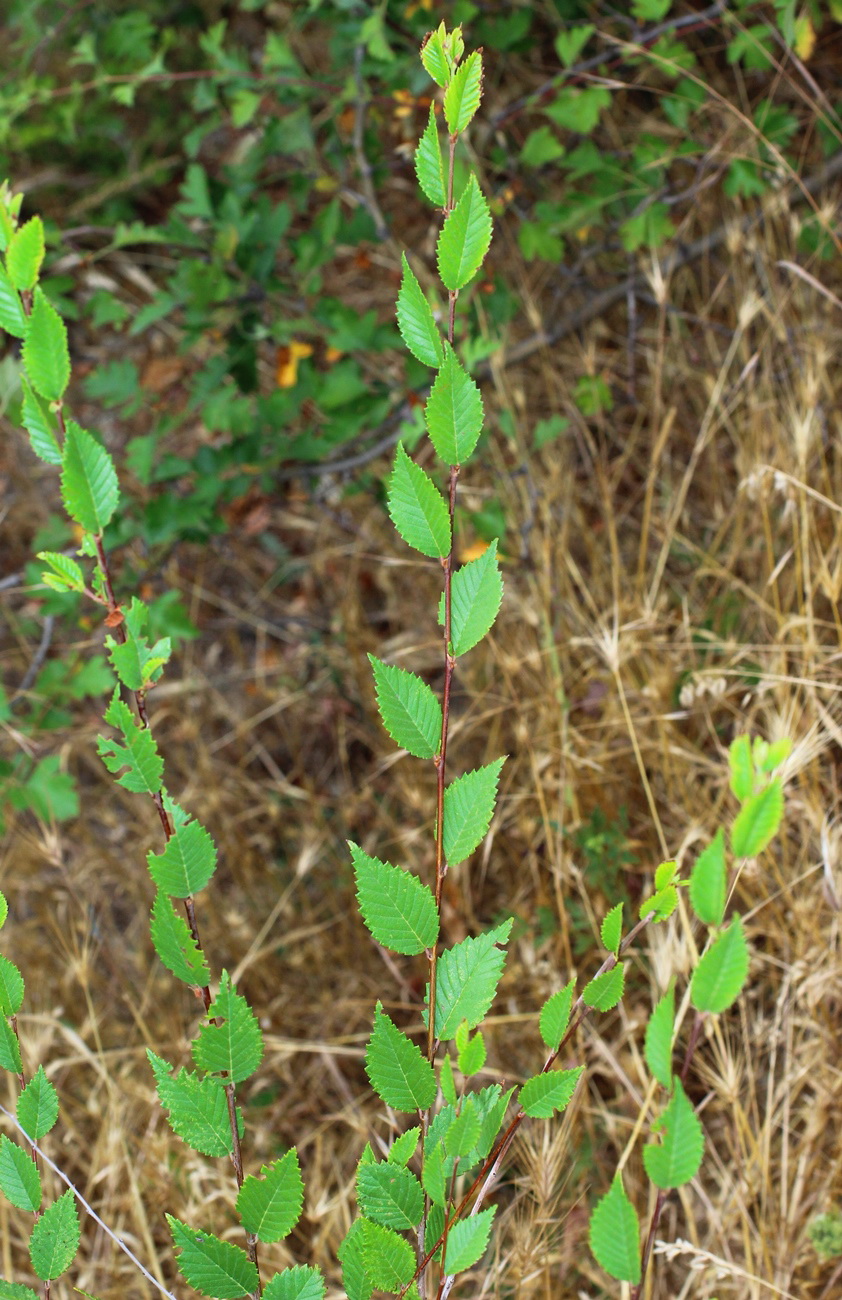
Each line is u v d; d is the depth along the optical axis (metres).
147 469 1.83
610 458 2.06
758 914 1.36
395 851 1.79
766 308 1.76
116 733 2.02
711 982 0.58
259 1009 1.62
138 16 1.93
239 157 2.35
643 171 1.78
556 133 2.16
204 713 2.10
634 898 1.50
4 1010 0.69
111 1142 1.32
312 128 1.95
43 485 2.36
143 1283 1.27
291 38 2.53
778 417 1.77
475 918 1.65
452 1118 0.69
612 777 1.53
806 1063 1.23
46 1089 0.70
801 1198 1.17
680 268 2.10
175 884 0.67
